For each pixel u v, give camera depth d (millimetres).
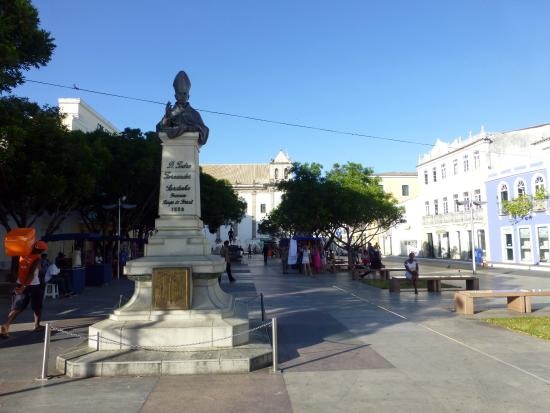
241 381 6223
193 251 8531
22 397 5680
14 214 20234
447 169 46219
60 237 20500
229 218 52562
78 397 5656
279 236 66375
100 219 29672
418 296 15898
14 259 18609
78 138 19141
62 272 17234
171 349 7117
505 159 38812
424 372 6559
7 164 16078
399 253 59000
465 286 19203
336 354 7645
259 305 13742
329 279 23438
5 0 13320
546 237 32656
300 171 31594
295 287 19281
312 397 5582
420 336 9055
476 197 41250
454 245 44562
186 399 5551
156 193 28062
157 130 9125
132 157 25859
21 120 15633
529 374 6398
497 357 7344
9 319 9383
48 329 6633
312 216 29703
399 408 5184
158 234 8727
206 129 9391
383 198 31375
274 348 6703
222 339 7137
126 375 6516
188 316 7719
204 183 39906
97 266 21266
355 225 30547
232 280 21891
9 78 13430
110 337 7270
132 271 7969
